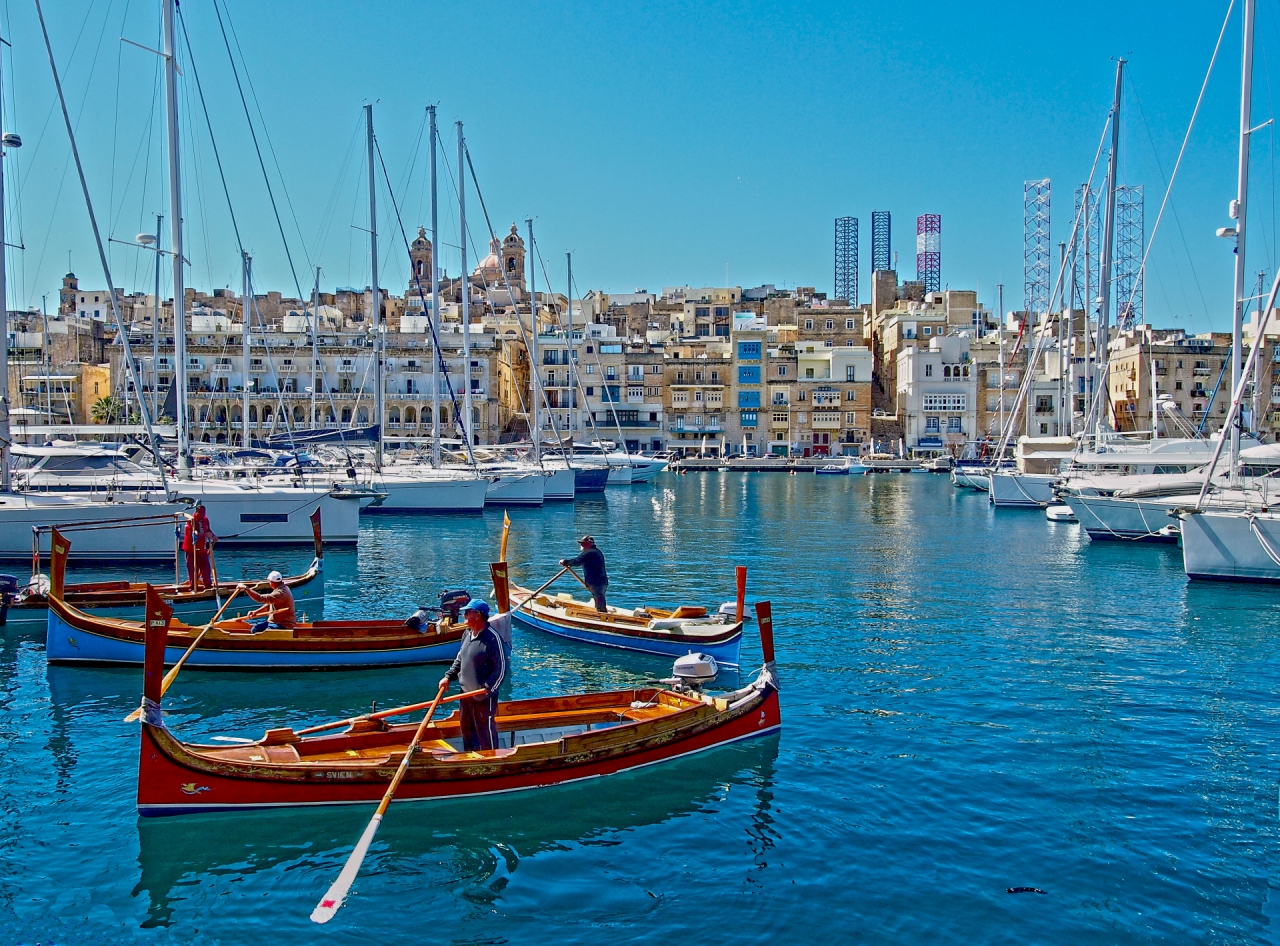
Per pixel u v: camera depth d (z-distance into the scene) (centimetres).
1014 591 3156
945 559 3931
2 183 3152
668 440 12850
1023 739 1689
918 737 1694
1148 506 4344
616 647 2238
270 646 1988
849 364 12962
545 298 13425
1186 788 1483
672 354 13125
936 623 2638
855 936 1084
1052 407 12225
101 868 1212
